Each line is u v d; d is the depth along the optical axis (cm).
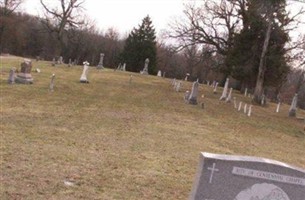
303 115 3991
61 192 947
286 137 2459
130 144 1556
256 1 4588
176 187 1104
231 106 3425
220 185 738
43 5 8206
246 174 740
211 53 6031
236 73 4738
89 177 1082
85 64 3606
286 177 746
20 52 10806
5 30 10312
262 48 4556
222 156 750
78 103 2473
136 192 1021
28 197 892
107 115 2175
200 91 4375
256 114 3266
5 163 1099
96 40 11081
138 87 3775
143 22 8775
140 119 2177
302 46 4781
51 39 10719
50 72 4109
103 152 1373
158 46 9700
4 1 10281
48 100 2462
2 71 3759
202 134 2009
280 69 4544
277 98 6662
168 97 3316
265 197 745
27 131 1562
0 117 1795
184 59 10012
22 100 2361
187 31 5922
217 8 5809
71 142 1463
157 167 1277
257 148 1911
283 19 4481
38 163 1142
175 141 1734
